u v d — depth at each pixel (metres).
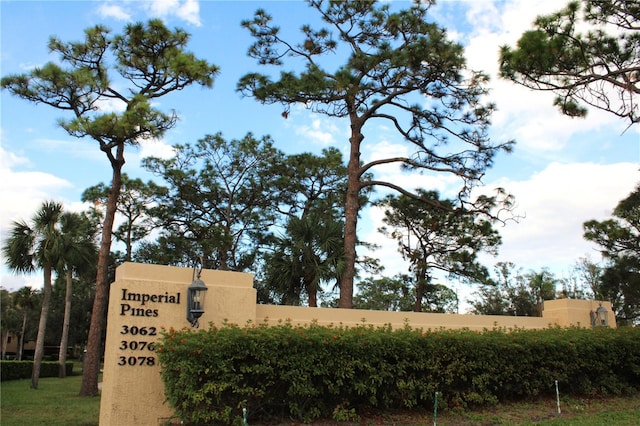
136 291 8.98
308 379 8.65
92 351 17.67
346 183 28.28
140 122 15.62
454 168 17.48
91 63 18.11
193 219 29.84
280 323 9.80
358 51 16.02
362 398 9.34
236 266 30.08
